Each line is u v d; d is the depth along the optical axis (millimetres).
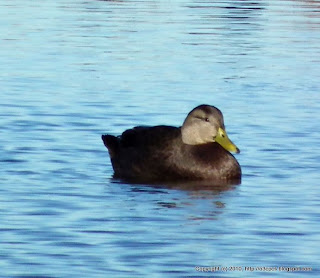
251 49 28688
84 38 29875
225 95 22203
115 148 16344
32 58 26422
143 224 13266
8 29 31266
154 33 31156
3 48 27906
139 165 16109
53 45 28531
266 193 14906
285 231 12977
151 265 11734
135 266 11688
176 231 12977
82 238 12625
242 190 15148
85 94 21953
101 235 12758
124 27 32281
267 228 13094
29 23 32625
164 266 11719
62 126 19016
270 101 21594
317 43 30047
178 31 31750
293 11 37188
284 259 11977
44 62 25844
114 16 34812
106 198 14586
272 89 22938
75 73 24469
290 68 25734
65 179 15555
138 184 15602
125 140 16484
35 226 13031
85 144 17766
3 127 18766
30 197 14406
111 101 21297
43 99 21328
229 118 19938
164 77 24125
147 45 28891
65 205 14086
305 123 19516
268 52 28250
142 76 24188
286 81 23938
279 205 14211
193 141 16109
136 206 14172
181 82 23547
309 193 14852
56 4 37781
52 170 16016
